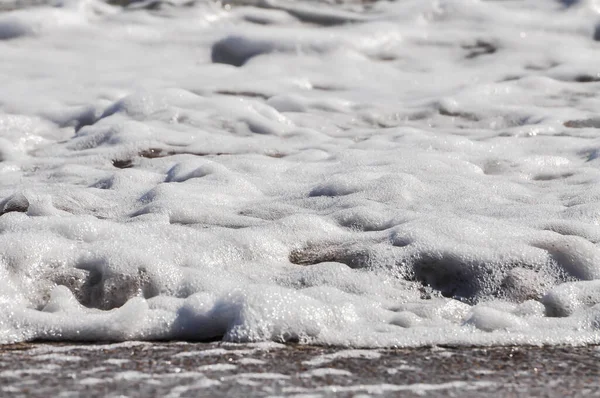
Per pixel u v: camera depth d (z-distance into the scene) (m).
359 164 13.59
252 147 15.49
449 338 7.19
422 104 18.53
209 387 5.59
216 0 23.69
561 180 13.06
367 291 8.59
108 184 13.07
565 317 7.82
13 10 22.44
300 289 8.16
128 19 22.80
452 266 8.96
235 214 10.88
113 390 5.48
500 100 18.77
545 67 20.97
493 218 10.36
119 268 8.49
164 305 7.68
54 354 6.57
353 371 6.15
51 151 15.75
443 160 13.66
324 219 10.50
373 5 24.05
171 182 12.32
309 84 19.89
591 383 5.99
